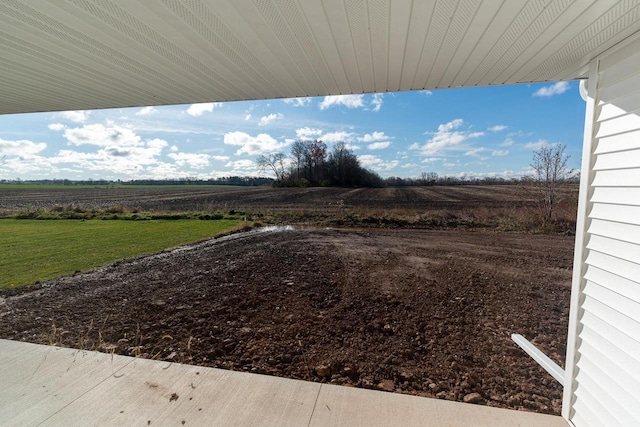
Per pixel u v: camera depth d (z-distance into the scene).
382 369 2.40
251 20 1.21
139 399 1.78
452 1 1.02
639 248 1.17
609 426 1.30
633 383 1.19
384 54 1.51
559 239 4.61
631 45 1.21
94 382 1.95
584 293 1.48
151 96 2.38
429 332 2.84
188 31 1.33
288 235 5.64
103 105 2.73
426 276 3.85
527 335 2.77
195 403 1.75
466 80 1.86
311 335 2.84
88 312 3.33
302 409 1.70
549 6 1.01
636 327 1.18
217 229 5.98
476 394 2.12
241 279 3.98
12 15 1.21
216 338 2.83
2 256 4.80
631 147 1.21
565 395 1.59
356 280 3.82
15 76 1.94
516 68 1.61
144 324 3.08
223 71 1.81
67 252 4.98
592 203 1.44
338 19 1.18
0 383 1.94
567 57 1.44
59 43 1.47
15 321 3.19
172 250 5.03
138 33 1.35
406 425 1.59
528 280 3.66
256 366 2.45
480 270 3.93
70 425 1.57
